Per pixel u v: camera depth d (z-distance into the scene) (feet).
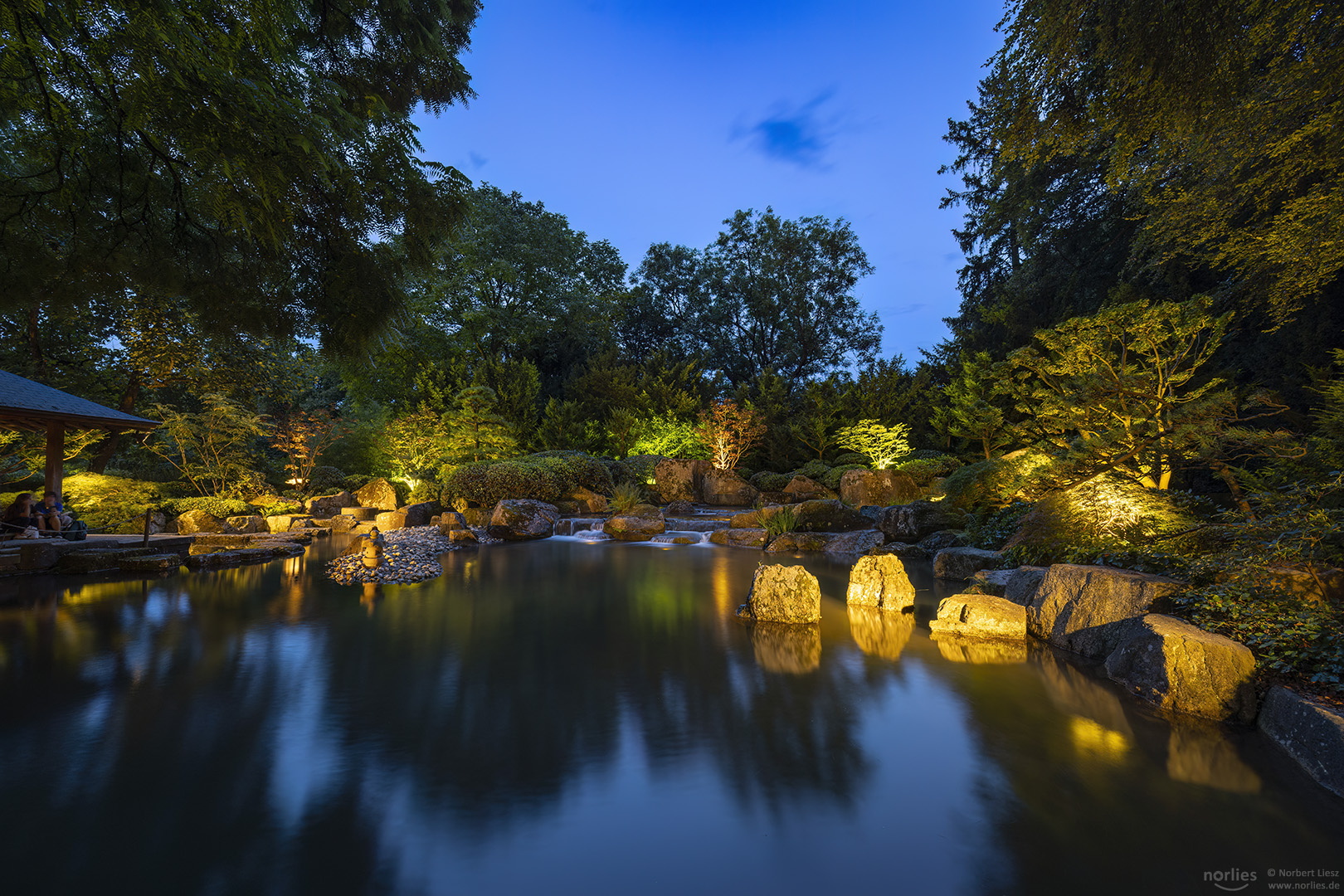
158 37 9.18
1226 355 40.86
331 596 28.22
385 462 79.46
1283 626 14.48
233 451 61.11
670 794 10.37
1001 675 16.88
